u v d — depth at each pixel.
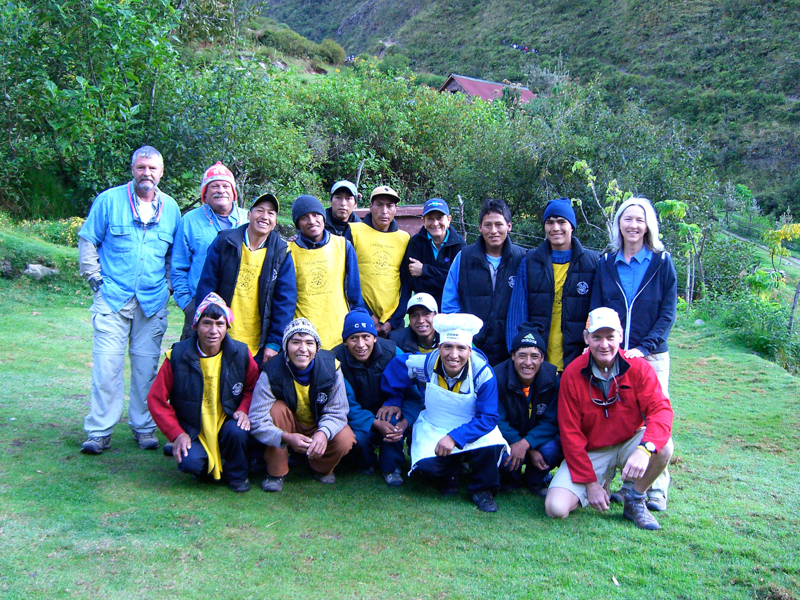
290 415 4.00
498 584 3.06
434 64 68.69
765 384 7.51
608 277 4.20
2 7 10.59
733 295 11.84
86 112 10.23
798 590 3.05
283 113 17.77
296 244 4.54
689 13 57.00
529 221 16.41
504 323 4.54
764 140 43.09
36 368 6.21
